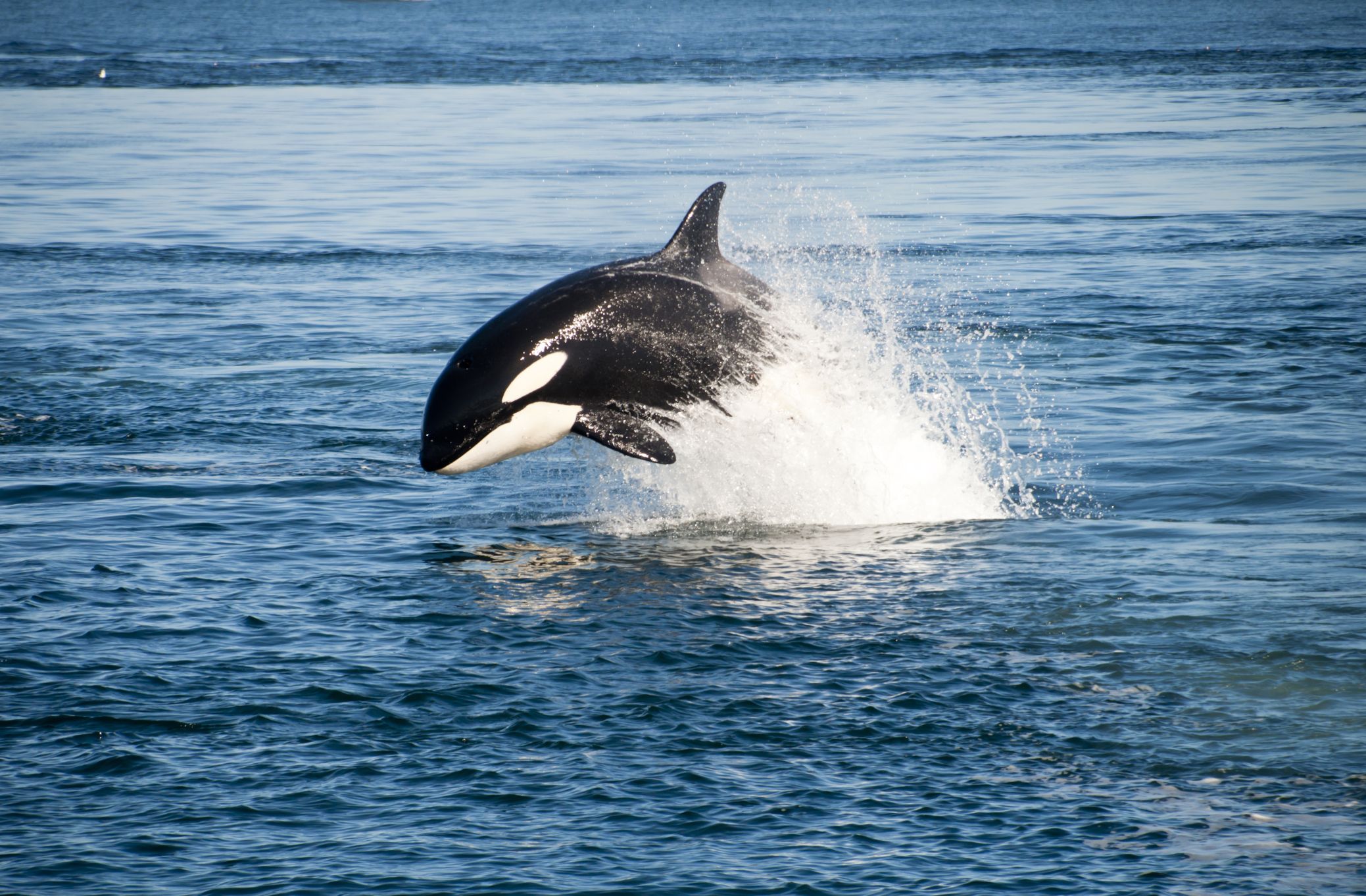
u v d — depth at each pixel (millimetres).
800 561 34250
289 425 49156
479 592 32281
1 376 56250
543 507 39750
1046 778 22969
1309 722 24500
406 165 128125
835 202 104312
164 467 43938
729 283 38344
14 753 24016
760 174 118312
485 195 110000
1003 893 19844
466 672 27359
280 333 64562
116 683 26812
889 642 28625
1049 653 27844
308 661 28000
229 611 30938
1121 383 53812
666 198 106688
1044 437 46188
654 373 36969
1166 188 111125
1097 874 20219
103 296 73312
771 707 25656
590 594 32000
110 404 52031
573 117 167125
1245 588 31297
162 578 33188
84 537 36625
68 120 167375
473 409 36781
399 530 37594
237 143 144875
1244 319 65250
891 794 22578
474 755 24016
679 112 171250
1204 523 36875
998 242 88062
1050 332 62938
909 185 112812
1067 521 37375
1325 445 44344
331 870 20625
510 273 78625
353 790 22922
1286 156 127812
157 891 20094
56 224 97250
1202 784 22578
